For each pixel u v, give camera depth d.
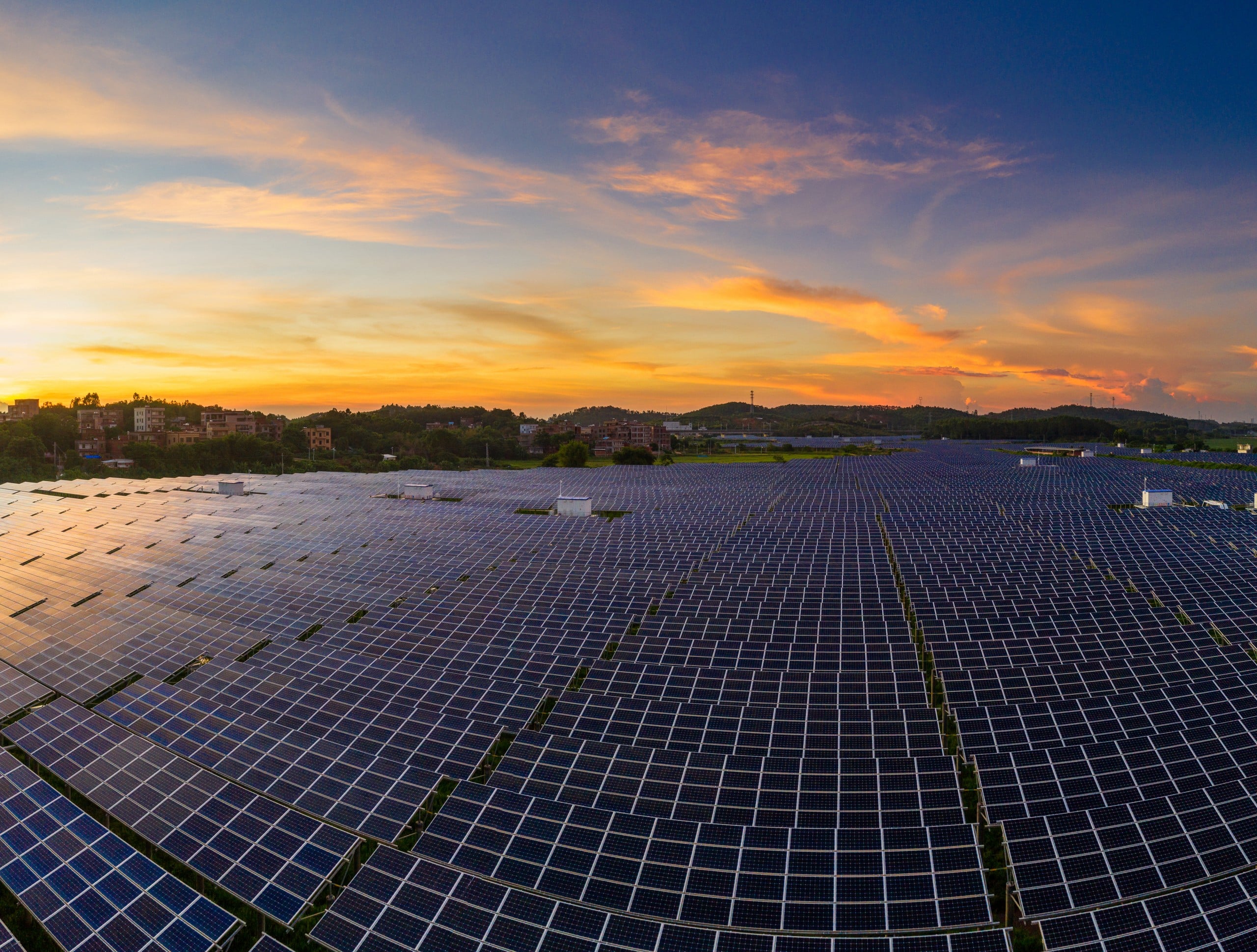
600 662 38.72
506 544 65.56
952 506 94.69
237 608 50.62
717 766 28.41
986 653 38.59
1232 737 28.11
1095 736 29.80
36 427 181.50
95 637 46.53
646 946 19.97
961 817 24.88
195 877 25.67
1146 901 19.77
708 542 66.19
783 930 20.75
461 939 20.59
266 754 31.27
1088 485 115.94
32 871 24.20
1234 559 54.50
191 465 157.88
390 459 194.25
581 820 25.06
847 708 32.31
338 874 25.03
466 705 34.56
